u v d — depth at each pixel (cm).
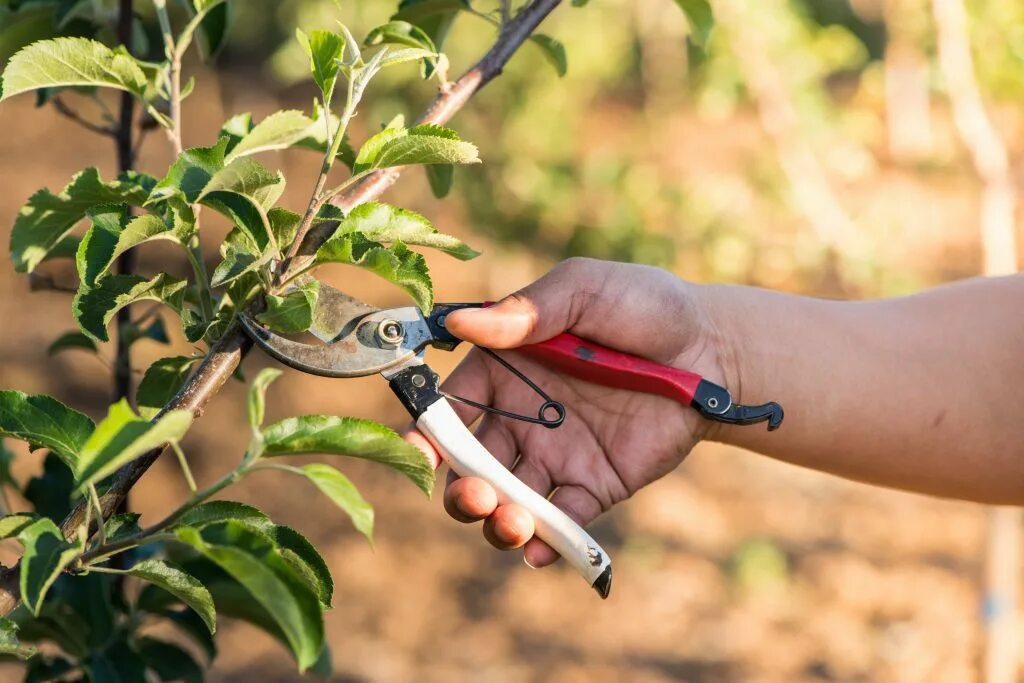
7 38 149
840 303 168
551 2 125
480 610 439
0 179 812
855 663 416
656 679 406
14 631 89
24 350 589
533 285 146
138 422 75
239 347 101
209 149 95
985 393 160
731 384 159
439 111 120
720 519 505
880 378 159
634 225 502
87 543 92
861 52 582
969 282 172
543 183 511
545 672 406
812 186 542
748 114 940
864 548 486
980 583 460
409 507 505
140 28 161
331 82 97
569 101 560
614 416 158
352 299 125
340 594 443
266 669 391
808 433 161
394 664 406
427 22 137
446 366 579
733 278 543
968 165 791
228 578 148
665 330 153
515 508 129
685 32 639
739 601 450
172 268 627
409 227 102
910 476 164
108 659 146
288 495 507
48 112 950
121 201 103
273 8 845
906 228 691
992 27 393
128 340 163
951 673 409
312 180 803
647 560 471
